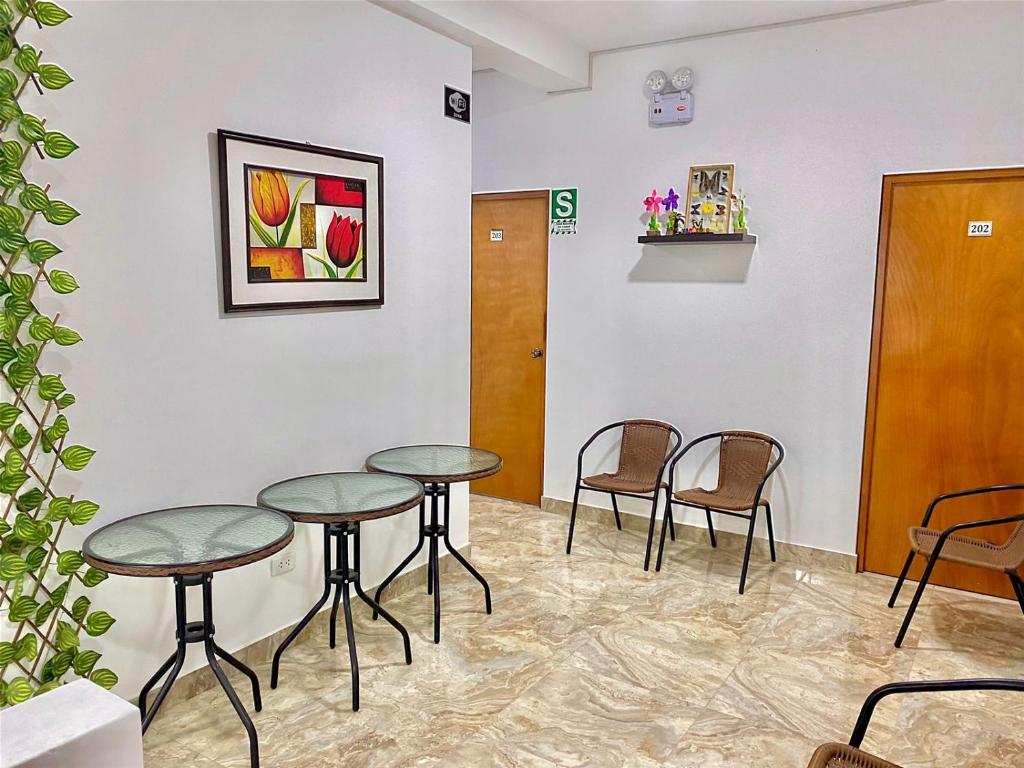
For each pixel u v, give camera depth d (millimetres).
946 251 3725
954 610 3637
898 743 2580
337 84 3148
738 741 2566
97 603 2439
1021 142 3506
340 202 3191
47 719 1221
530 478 5203
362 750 2480
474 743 2529
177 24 2537
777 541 4281
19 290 2152
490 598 3590
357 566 2938
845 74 3859
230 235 2754
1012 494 3713
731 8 3789
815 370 4094
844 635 3359
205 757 2424
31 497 2244
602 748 2512
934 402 3834
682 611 3586
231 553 2234
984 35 3525
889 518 4012
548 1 3746
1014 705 2824
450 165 3801
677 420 4543
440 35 3652
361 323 3385
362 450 3457
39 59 2180
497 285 5141
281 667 3002
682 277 4438
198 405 2729
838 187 3938
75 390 2355
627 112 4512
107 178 2381
